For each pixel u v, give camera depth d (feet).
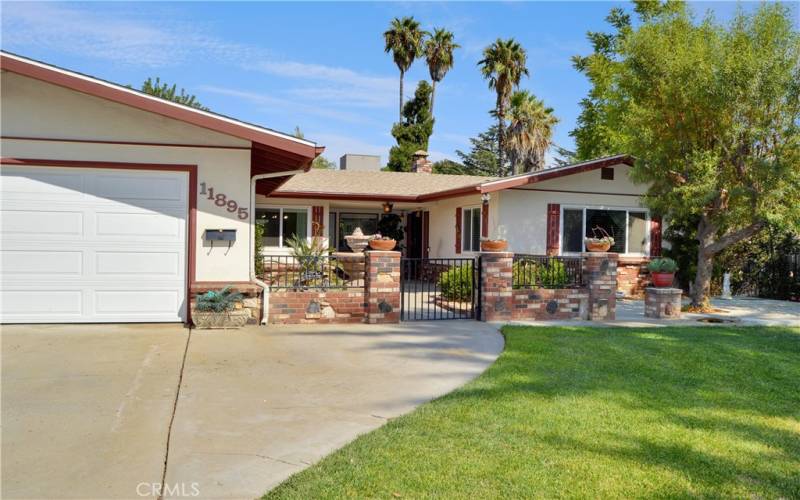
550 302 34.01
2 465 11.65
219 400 16.37
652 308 36.17
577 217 49.06
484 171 157.69
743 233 39.22
